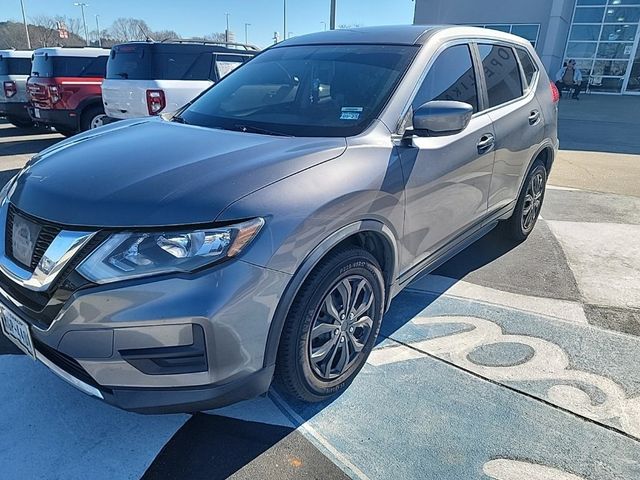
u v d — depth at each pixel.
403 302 3.50
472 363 2.80
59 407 2.42
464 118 2.48
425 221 2.82
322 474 2.07
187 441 2.24
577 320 3.28
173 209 1.86
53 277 1.88
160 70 7.65
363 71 2.90
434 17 25.84
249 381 2.01
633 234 4.89
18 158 8.88
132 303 1.81
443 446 2.21
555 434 2.28
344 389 2.57
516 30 24.36
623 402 2.49
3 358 2.79
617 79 25.80
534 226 4.95
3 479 2.01
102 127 3.07
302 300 2.12
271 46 3.72
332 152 2.29
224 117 2.97
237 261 1.86
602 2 25.00
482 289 3.71
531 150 4.09
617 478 2.05
